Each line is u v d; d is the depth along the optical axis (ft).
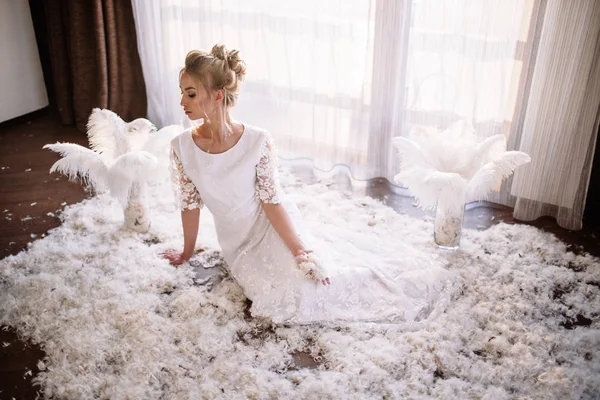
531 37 7.93
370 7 8.77
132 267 7.43
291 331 6.42
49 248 7.86
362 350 6.13
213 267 7.58
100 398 5.57
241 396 5.56
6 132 11.80
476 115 8.72
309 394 5.57
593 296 7.02
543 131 8.09
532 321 6.57
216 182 6.63
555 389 5.61
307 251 6.71
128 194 7.93
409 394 5.58
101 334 6.31
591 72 7.53
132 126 8.08
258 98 10.36
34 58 12.30
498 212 9.02
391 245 7.73
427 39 8.64
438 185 7.23
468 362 5.97
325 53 9.43
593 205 8.68
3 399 5.60
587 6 7.23
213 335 6.34
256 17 9.79
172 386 5.69
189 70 6.12
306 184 9.80
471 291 7.08
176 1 10.57
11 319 6.60
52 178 9.98
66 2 10.99
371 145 9.74
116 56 11.30
